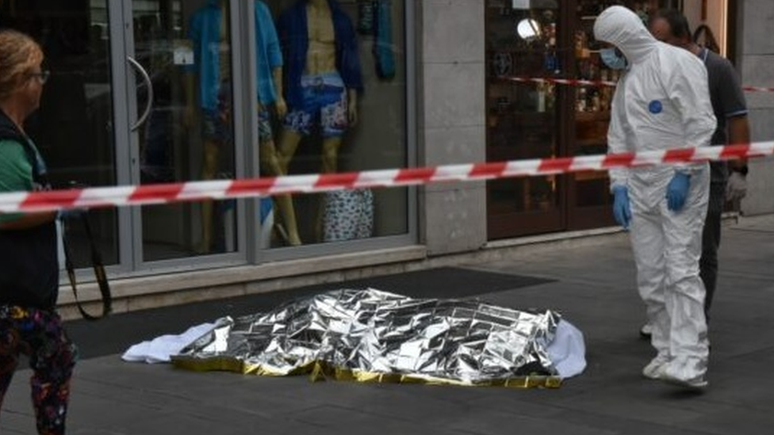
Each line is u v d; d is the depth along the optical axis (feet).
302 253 37.29
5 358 17.07
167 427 22.40
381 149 39.88
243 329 27.30
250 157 36.14
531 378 25.09
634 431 22.13
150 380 25.72
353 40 38.93
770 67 50.78
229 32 35.65
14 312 16.69
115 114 33.04
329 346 26.32
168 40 34.35
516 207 43.09
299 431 22.16
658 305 25.55
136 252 33.53
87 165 32.94
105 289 18.04
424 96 39.70
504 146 42.83
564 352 26.96
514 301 34.37
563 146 44.57
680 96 24.26
